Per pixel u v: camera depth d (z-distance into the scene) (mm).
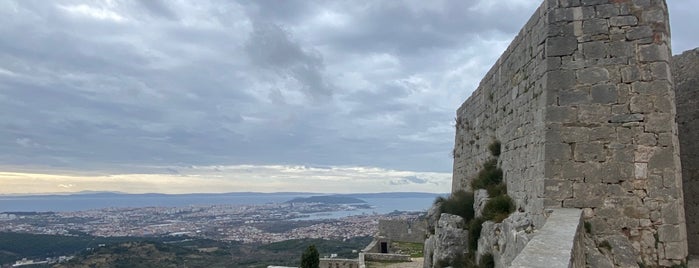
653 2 11727
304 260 28328
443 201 21281
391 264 31547
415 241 46875
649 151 11234
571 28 12039
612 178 11289
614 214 11156
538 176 12172
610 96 11570
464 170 24297
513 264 6094
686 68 14961
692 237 14141
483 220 15273
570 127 11664
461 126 25531
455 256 15914
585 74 11773
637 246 10969
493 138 18391
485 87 20156
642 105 11398
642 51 11570
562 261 6176
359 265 30922
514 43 15547
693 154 14492
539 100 12578
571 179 11461
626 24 11742
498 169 17062
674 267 10727
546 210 11414
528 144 13430
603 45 11781
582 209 11242
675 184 11031
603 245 10867
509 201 14977
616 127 11445
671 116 11289
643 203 11094
